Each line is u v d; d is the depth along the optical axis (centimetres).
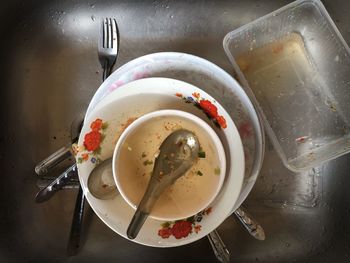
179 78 34
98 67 43
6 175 42
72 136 43
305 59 44
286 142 43
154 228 31
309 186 42
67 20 44
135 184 31
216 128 31
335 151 41
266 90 44
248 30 41
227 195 31
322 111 43
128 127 30
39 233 41
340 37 41
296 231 41
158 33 44
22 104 43
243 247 41
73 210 42
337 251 41
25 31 43
